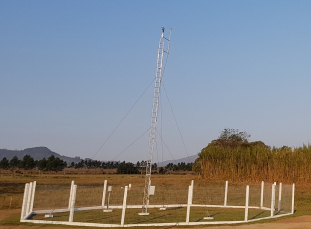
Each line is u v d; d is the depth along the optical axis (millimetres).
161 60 27250
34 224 20406
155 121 26875
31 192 24672
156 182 53688
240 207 30609
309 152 50594
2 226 19906
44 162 108812
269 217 24188
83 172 117125
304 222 22438
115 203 32188
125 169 111938
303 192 42219
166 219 22703
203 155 57438
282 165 51031
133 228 19656
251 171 53406
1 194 38719
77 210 26906
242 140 77688
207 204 32906
